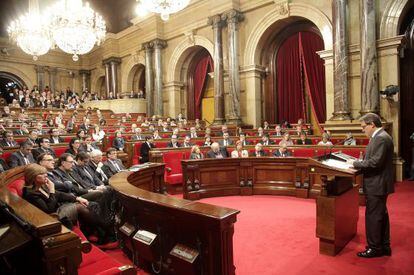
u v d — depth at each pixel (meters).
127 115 15.27
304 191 6.26
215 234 2.21
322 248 3.55
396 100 8.51
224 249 2.20
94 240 3.82
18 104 15.72
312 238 4.05
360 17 8.85
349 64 9.58
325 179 3.51
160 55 15.96
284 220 4.84
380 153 3.12
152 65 16.45
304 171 6.29
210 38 13.98
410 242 3.81
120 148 9.13
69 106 17.66
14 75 20.38
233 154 7.46
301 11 10.90
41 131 9.59
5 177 3.52
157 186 5.39
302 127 10.62
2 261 2.08
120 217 3.45
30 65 20.72
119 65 19.33
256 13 12.27
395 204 5.57
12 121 10.68
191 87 16.23
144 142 8.70
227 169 6.71
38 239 1.73
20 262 2.01
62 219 2.92
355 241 3.88
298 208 5.52
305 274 3.09
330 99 10.27
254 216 5.09
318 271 3.14
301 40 12.01
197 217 2.29
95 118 14.45
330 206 3.47
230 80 12.56
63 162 4.54
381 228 3.39
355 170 3.07
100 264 2.40
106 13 19.83
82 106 18.89
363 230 4.26
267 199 6.26
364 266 3.22
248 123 12.66
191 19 14.56
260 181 6.70
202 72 15.73
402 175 8.12
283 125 11.96
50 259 1.69
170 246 2.60
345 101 9.40
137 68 18.66
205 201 6.25
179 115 14.55
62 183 4.07
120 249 3.61
